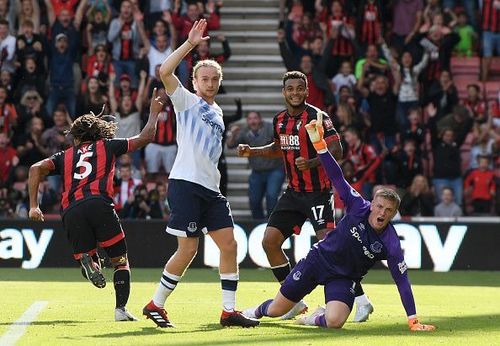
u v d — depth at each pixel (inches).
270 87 1827.0
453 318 889.5
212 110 797.9
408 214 1604.3
